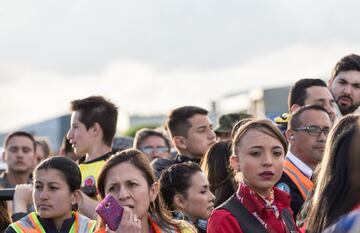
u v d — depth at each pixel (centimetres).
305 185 1219
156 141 1728
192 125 1448
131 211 918
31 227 1114
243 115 1573
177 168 1217
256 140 994
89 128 1357
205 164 1239
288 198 1016
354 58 1512
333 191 729
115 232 908
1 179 1730
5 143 1753
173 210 1201
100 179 1005
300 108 1294
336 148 742
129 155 1007
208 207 1199
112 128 1377
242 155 1001
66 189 1126
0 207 1286
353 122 794
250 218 975
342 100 1505
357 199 701
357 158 678
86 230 1123
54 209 1116
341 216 690
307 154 1262
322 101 1434
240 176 1045
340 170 727
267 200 997
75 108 1372
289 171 1231
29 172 1717
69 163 1138
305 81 1455
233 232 963
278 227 983
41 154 1903
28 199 1239
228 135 1558
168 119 1488
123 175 990
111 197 916
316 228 748
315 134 1258
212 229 973
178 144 1463
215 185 1216
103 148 1365
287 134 1290
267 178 988
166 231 1016
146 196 997
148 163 1014
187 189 1198
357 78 1502
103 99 1373
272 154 995
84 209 1185
